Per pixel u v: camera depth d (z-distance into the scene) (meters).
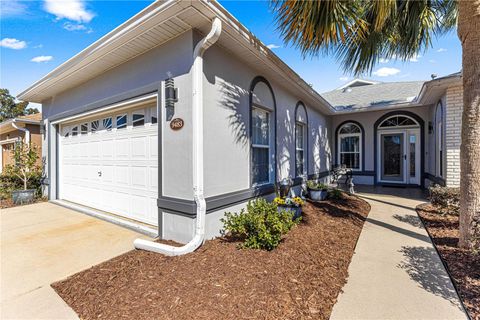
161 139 3.79
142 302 2.19
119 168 4.96
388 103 9.21
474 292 2.40
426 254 3.33
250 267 2.73
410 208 6.00
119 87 4.48
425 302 2.26
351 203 6.39
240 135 4.35
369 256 3.29
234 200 4.09
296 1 3.18
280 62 4.77
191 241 3.25
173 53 3.57
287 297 2.26
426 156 9.10
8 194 7.10
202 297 2.22
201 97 3.38
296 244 3.45
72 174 6.46
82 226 4.50
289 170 6.52
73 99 5.78
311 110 8.53
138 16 3.16
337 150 11.09
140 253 3.27
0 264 3.03
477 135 3.21
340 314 2.09
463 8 3.14
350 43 4.36
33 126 9.73
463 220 3.38
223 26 3.26
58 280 2.65
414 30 4.53
